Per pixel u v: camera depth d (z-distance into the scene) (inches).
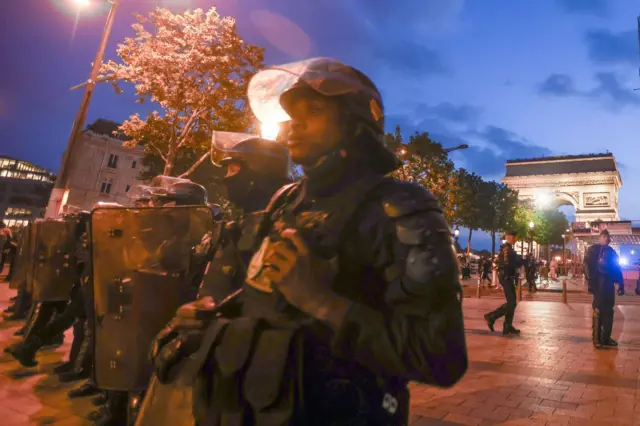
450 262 35.8
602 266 251.0
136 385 88.9
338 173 42.8
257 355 37.3
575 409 142.5
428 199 38.3
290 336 37.6
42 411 142.1
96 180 1641.2
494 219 1508.4
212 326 41.7
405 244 36.1
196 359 41.7
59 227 169.8
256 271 40.9
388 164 44.1
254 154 80.2
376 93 44.2
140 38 518.9
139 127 565.0
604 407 144.5
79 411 142.0
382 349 34.5
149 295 90.3
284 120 59.3
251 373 36.8
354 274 37.8
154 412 51.3
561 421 131.6
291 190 52.9
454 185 812.6
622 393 159.9
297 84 42.3
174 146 570.6
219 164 86.1
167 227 92.8
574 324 357.1
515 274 302.7
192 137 569.0
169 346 47.5
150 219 93.2
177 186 121.3
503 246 308.2
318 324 37.9
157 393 52.1
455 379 36.1
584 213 2753.4
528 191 2938.0
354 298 35.4
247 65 527.5
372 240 37.9
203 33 513.7
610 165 2763.3
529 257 818.8
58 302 175.0
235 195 83.8
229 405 37.4
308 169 44.4
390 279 36.3
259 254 41.3
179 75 513.0
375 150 43.3
